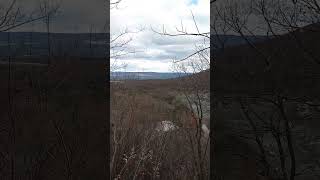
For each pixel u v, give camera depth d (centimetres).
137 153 710
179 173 711
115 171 698
